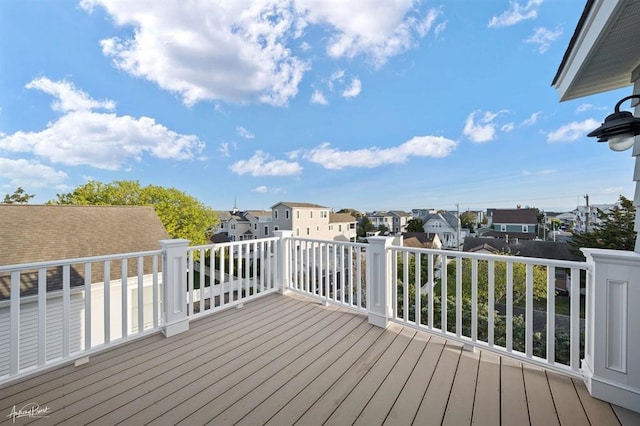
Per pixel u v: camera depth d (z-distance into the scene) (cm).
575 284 202
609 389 174
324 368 220
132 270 646
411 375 209
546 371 212
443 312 267
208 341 270
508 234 2489
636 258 165
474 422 161
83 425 160
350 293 352
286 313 345
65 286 227
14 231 643
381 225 4006
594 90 228
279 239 428
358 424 160
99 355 240
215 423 162
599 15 148
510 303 231
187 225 1603
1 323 481
